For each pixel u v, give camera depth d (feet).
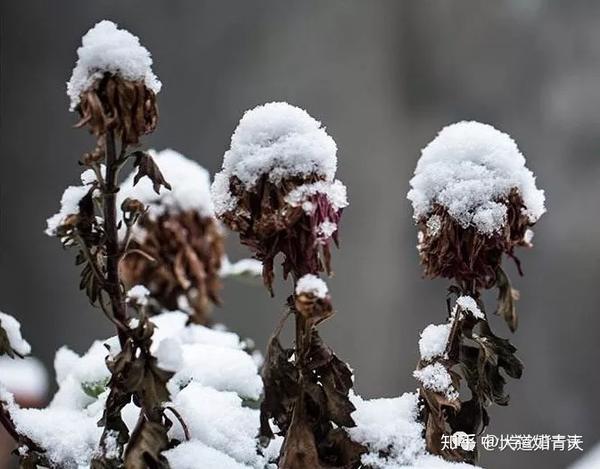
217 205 3.22
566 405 18.52
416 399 3.37
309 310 3.15
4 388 3.43
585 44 18.83
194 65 18.95
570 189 18.78
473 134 3.34
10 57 18.39
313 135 3.22
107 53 3.19
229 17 19.10
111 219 3.27
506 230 3.30
